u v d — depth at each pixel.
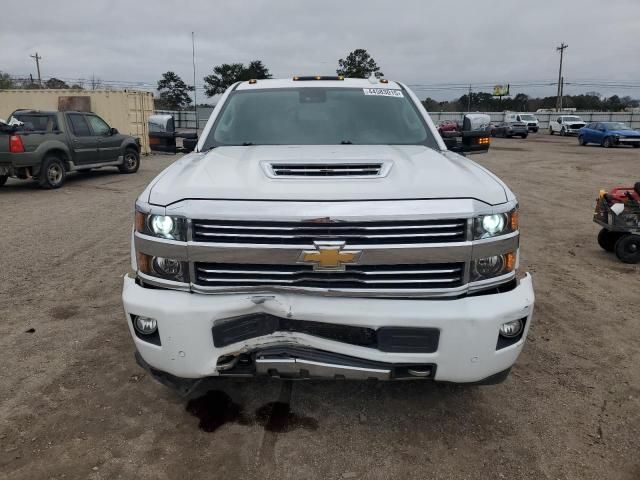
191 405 3.13
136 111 20.88
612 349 3.93
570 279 5.63
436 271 2.48
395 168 2.79
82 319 4.37
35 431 2.86
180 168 3.01
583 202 10.57
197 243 2.48
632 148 26.81
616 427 2.95
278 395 3.24
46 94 21.19
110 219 8.53
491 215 2.51
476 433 2.89
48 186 11.77
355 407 3.12
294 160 2.92
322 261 2.42
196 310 2.50
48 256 6.28
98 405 3.12
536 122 43.88
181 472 2.56
